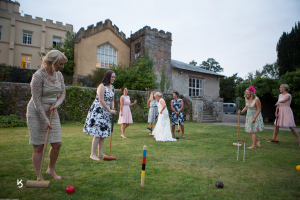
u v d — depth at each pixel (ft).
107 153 12.82
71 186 7.07
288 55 62.44
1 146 13.89
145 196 6.88
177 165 10.57
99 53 50.85
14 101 26.55
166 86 53.11
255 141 15.64
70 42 54.90
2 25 60.80
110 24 51.75
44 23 67.21
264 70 115.24
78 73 47.50
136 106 37.22
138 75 44.32
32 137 7.58
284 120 17.19
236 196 7.06
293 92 36.91
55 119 8.13
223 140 18.76
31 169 9.27
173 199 6.72
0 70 43.70
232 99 122.31
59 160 10.94
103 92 11.23
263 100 46.85
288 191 7.54
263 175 9.28
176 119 20.11
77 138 17.90
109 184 7.83
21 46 63.72
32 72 47.60
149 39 50.83
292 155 13.05
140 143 16.47
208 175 9.16
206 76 63.77
